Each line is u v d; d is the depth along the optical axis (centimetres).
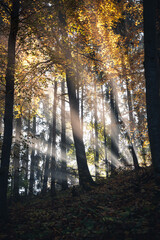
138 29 1255
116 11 1184
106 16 1206
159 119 639
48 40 1148
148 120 657
